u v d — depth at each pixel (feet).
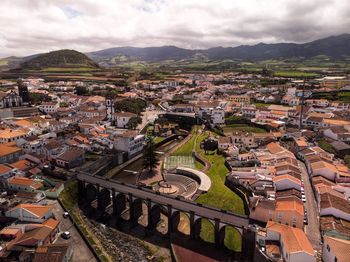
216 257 278.67
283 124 651.66
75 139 535.19
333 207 304.71
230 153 501.15
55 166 449.89
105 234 326.85
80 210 376.07
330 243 247.09
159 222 350.84
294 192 343.46
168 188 414.41
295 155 491.72
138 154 568.00
